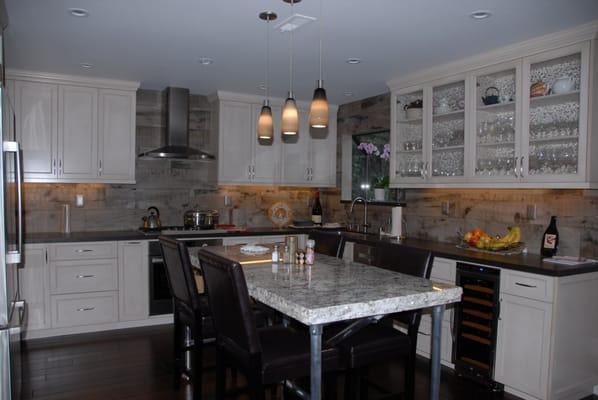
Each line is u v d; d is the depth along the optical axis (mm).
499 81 3660
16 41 3398
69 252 4238
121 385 3215
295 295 2047
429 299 2141
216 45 3477
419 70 4141
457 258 3434
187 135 5090
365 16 2861
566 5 2660
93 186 4910
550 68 3297
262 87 4926
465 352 3393
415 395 3096
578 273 2928
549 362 2869
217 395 2363
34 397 3018
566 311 2904
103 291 4383
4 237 2273
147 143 5148
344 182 5816
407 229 4836
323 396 2842
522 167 3375
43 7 2764
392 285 2281
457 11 2768
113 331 4398
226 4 2707
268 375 2074
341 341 2338
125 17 2918
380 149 5316
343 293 2096
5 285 2291
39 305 4137
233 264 2008
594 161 3002
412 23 2971
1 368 2281
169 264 2992
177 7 2754
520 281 3020
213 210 5492
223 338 2316
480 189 4059
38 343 4039
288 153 5621
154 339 4176
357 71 4199
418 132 4426
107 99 4645
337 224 5762
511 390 3117
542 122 3330
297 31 3141
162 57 3812
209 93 5320
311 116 2537
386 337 2422
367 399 2848
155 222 4926
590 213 3242
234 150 5293
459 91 3979
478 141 3771
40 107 4359
